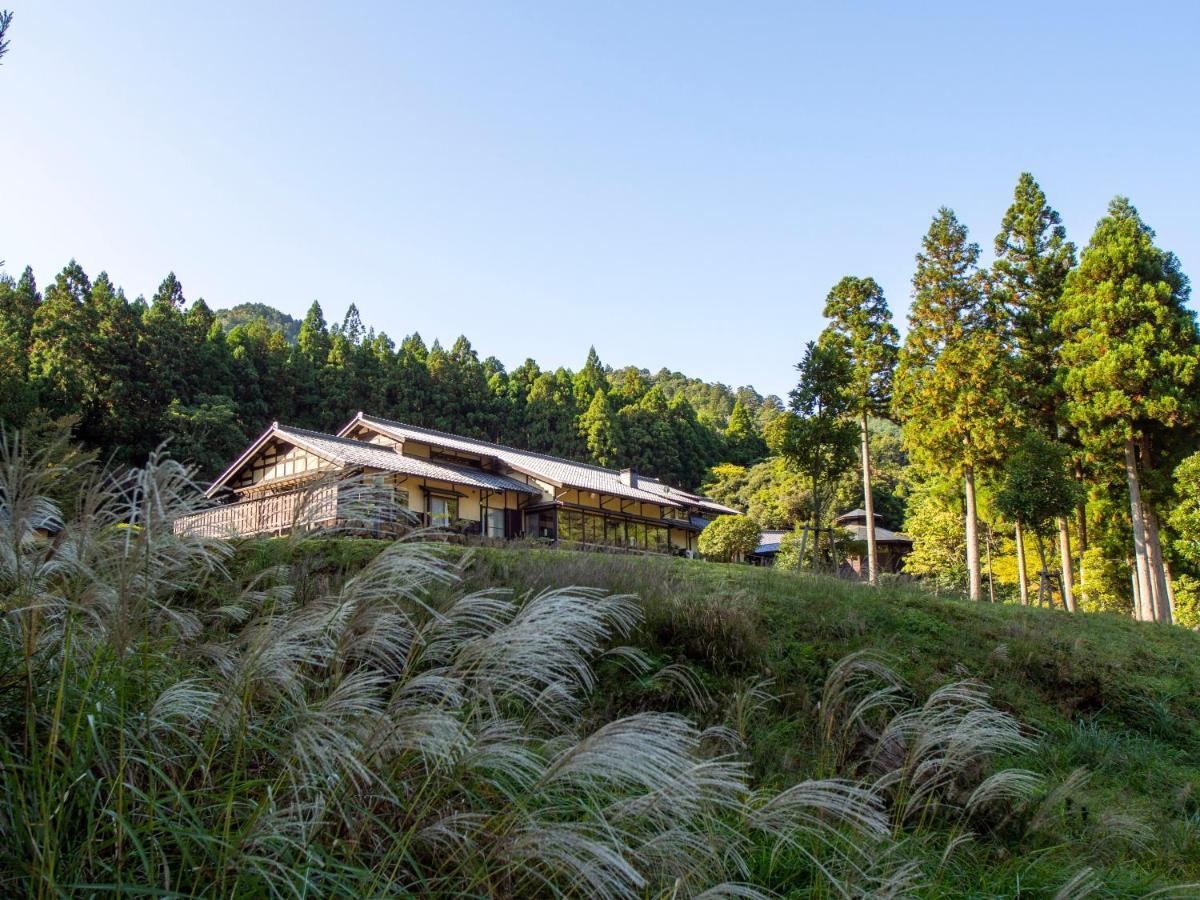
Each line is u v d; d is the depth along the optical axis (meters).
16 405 23.02
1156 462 24.41
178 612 3.48
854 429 22.34
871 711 6.25
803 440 21.98
